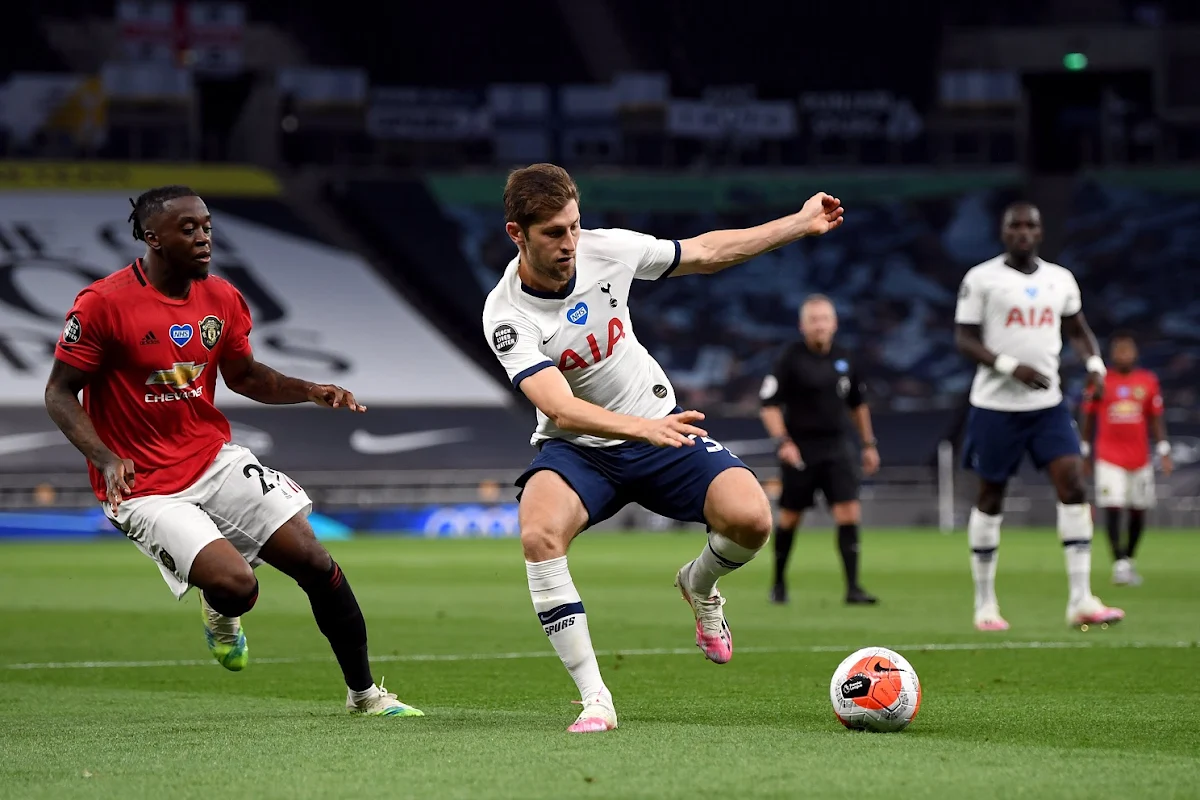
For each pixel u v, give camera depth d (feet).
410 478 372.58
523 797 46.57
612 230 66.13
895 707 61.00
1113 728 62.64
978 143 451.53
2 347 386.11
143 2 419.13
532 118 437.17
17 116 411.95
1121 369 177.27
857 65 459.32
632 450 66.44
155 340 65.46
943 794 46.60
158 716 70.28
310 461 374.84
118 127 429.79
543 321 63.98
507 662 95.96
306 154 456.86
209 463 66.95
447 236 436.76
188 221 64.85
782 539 145.18
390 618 132.46
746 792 47.06
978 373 115.96
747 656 97.19
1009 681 81.00
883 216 439.63
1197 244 419.95
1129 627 115.24
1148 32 428.97
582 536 339.16
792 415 145.48
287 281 417.90
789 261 438.81
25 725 67.05
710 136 434.71
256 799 47.11
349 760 54.70
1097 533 314.14
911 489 375.66
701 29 452.35
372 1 446.19
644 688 80.07
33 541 339.36
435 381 402.31
